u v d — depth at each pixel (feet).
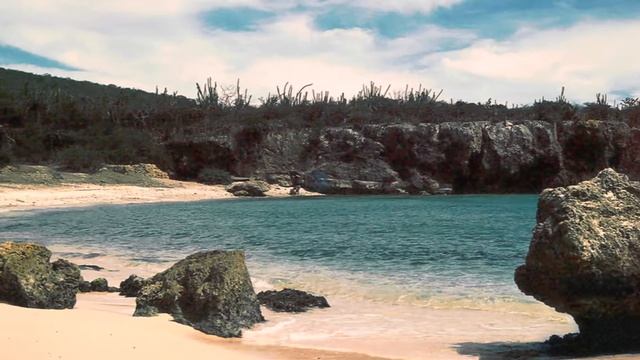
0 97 246.47
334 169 232.53
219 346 30.60
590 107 265.13
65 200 159.43
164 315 34.99
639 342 29.94
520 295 46.39
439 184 233.14
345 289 49.44
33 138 226.99
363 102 303.89
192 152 240.32
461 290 48.75
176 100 321.93
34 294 34.68
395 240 83.71
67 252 70.59
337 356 29.78
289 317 39.14
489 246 77.46
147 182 205.16
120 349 26.13
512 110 280.72
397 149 236.84
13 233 90.33
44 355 23.84
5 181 171.22
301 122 261.44
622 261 28.94
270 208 150.41
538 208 33.68
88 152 218.38
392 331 35.78
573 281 29.58
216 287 35.40
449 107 286.46
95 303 40.24
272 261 64.34
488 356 30.19
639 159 226.79
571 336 32.68
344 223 109.70
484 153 232.73
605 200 31.04
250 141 247.29
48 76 439.22
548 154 232.94
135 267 59.93
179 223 108.47
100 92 405.39
